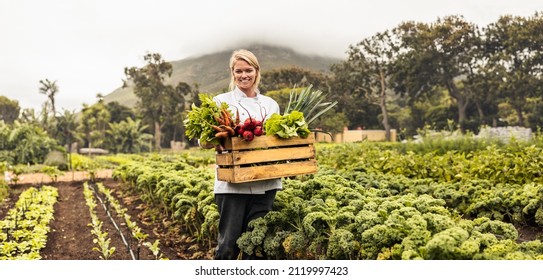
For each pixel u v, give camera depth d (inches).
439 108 2025.1
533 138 527.8
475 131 1822.1
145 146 2182.6
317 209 171.2
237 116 164.2
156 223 308.2
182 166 392.2
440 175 342.0
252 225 170.9
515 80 1690.5
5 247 231.9
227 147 161.2
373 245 147.7
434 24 1882.4
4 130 1145.4
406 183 297.3
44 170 634.2
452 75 1871.3
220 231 176.7
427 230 145.7
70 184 572.4
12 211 340.2
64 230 299.7
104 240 260.2
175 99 2536.9
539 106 1742.1
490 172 315.3
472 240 134.7
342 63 2095.2
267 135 165.3
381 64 2015.3
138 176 374.3
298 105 183.6
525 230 254.2
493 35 1803.6
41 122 1774.1
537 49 1689.2
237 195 171.5
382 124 2126.0
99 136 2240.4
